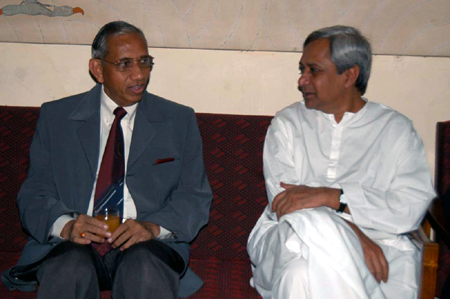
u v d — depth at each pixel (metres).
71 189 2.45
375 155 2.46
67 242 2.19
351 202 2.30
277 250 2.22
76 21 2.80
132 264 2.10
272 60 2.86
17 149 2.71
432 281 2.15
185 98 2.91
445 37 2.81
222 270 2.66
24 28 2.80
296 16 2.79
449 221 2.71
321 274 2.06
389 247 2.38
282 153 2.54
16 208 2.72
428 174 2.41
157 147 2.50
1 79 2.87
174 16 2.79
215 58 2.86
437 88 2.88
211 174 2.75
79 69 2.86
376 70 2.87
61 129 2.48
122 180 2.47
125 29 2.36
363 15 2.79
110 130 2.47
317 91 2.39
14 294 2.37
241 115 2.77
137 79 2.35
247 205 2.75
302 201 2.29
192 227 2.40
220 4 2.78
